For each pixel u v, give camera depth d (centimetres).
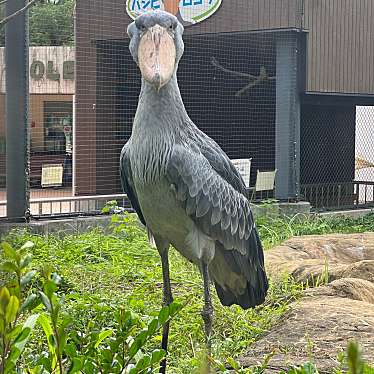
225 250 564
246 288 596
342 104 1689
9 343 243
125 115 1563
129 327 304
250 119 1680
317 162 1825
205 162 539
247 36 1526
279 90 1491
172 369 534
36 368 291
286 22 1452
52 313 260
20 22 1185
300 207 1480
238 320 661
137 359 300
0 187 1291
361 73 1609
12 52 1188
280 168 1492
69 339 353
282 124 1491
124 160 545
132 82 1556
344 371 490
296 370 290
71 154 1606
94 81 1530
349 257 1063
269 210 1407
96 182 1538
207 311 539
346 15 1570
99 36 1516
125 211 1170
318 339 558
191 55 1634
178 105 524
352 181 1842
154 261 970
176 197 527
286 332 579
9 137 1188
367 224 1480
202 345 572
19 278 242
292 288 780
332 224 1449
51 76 1636
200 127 1656
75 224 1219
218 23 1485
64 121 1645
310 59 1503
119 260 966
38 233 1177
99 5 1508
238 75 1656
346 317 601
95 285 841
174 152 518
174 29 525
